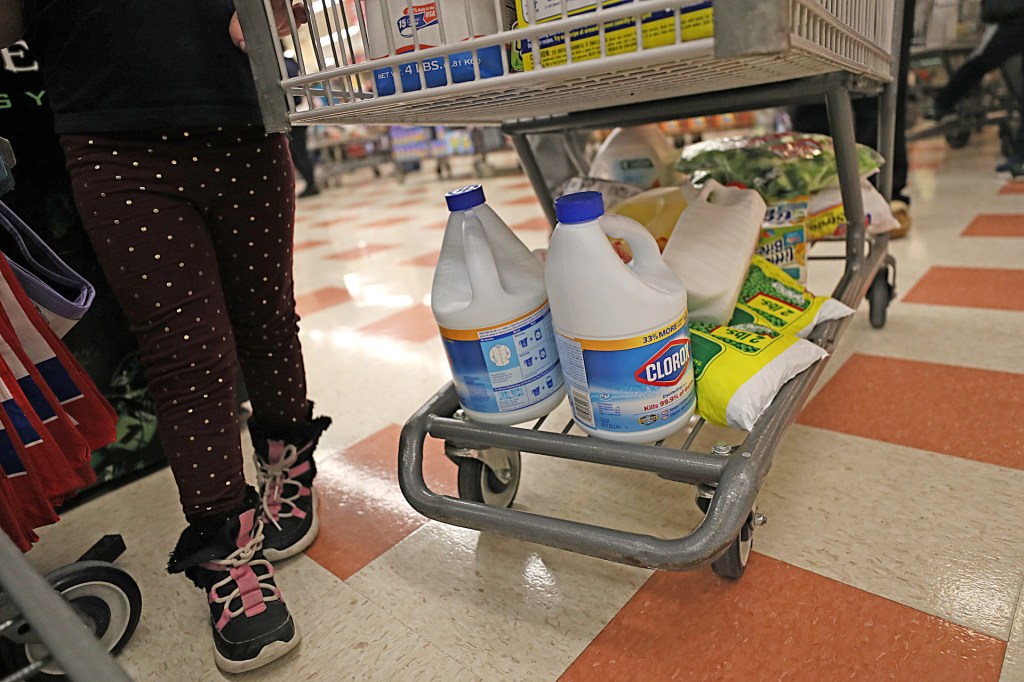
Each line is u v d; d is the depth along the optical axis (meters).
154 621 0.91
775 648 0.73
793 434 1.13
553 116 1.24
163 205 0.74
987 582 0.77
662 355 0.75
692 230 0.95
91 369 1.24
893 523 0.89
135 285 0.74
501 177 5.60
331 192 6.41
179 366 0.77
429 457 1.24
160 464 1.36
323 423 1.06
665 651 0.74
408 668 0.77
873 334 1.46
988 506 0.89
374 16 0.74
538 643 0.78
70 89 0.69
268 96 0.73
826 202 1.33
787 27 0.51
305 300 2.47
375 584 0.92
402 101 0.67
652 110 1.12
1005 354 1.28
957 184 2.81
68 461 0.83
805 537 0.88
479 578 0.91
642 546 0.67
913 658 0.69
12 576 0.44
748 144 1.34
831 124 1.00
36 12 0.68
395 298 2.33
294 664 0.80
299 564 0.99
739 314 0.95
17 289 0.75
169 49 0.70
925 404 1.16
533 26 0.60
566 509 1.02
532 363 0.85
